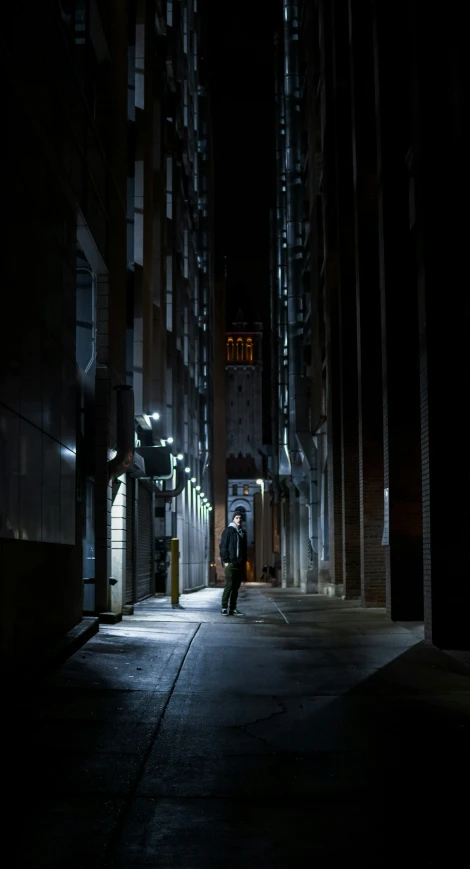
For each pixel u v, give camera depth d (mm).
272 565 89188
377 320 21531
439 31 13914
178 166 36781
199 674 10312
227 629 15219
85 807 5387
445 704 8586
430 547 12867
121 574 16875
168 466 23422
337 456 28250
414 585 16719
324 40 31312
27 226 10250
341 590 27922
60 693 8938
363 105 22219
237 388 155750
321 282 35688
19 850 4656
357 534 25047
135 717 7949
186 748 6867
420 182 13641
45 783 5879
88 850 4668
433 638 12742
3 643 8906
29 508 10227
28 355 10227
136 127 22688
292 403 44750
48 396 11422
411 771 6215
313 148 36938
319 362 35094
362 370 21359
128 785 5859
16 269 9672
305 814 5285
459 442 12891
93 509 17016
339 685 9641
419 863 4508
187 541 39312
